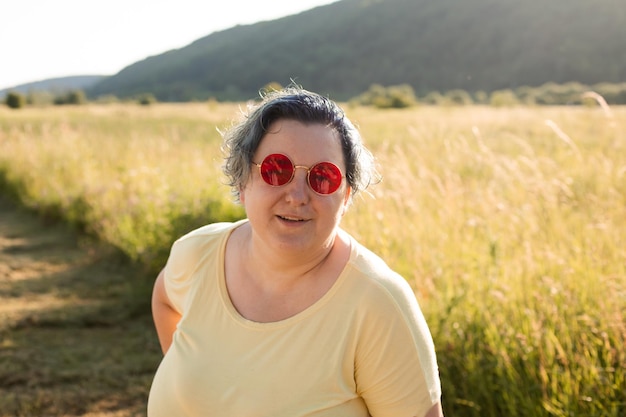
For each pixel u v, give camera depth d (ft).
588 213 17.31
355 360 5.11
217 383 5.42
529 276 12.97
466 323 12.13
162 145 39.96
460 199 18.84
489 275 13.33
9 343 16.26
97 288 20.95
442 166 25.46
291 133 5.14
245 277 5.60
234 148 5.49
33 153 40.68
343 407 5.16
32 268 23.47
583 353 10.80
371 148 37.58
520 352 10.80
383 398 5.15
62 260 24.49
